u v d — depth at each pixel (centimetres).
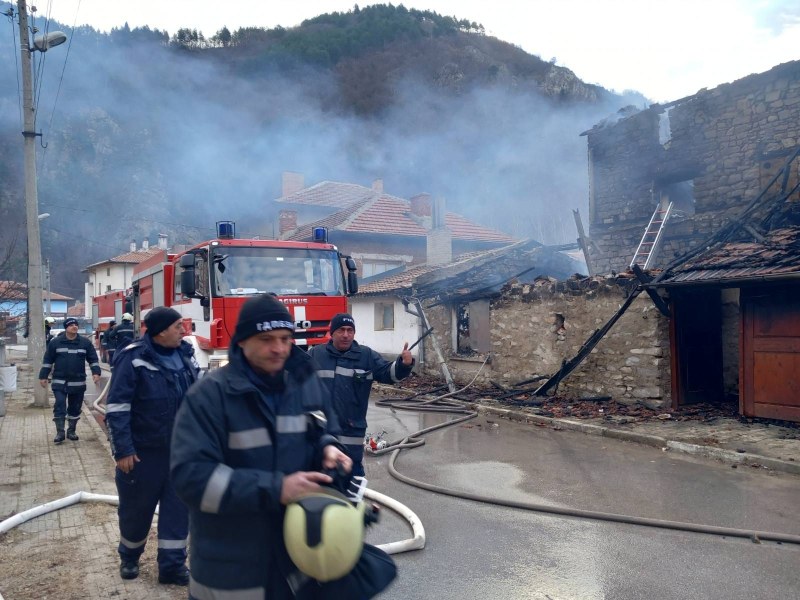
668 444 841
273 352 246
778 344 945
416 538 496
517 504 602
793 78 1459
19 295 2173
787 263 905
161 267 1224
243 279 997
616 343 1135
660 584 426
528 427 1032
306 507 220
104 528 530
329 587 235
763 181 1513
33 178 1309
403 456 840
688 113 1681
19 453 827
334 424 273
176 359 450
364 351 521
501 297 1423
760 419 966
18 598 402
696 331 1121
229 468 228
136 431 425
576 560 470
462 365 1584
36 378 1258
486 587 424
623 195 1859
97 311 2778
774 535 505
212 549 234
